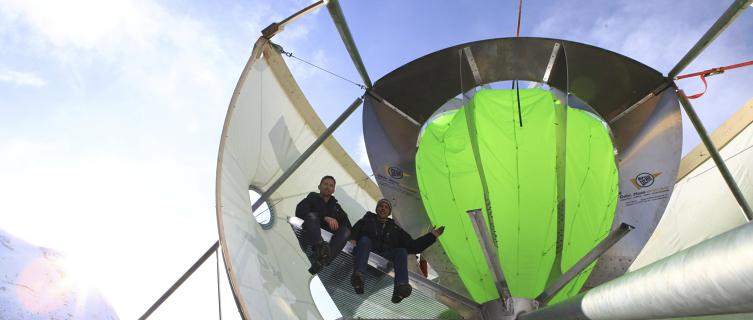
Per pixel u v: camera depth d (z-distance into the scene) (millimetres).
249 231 6965
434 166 7578
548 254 6672
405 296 5566
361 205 13172
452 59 7480
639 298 2451
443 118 8625
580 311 3424
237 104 7828
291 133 11102
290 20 8047
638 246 6383
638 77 6918
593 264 6535
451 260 7027
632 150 6855
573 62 7117
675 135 6637
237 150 7547
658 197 6461
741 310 1793
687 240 10305
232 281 5566
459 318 6305
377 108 7809
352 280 5469
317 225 5750
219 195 6176
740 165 9828
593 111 7949
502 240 6797
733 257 1618
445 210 7312
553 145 6848
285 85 10805
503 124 7043
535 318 4762
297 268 8883
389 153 7512
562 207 6562
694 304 1990
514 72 7355
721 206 9859
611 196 6867
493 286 6664
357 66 7383
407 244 6391
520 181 6871
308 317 7488
